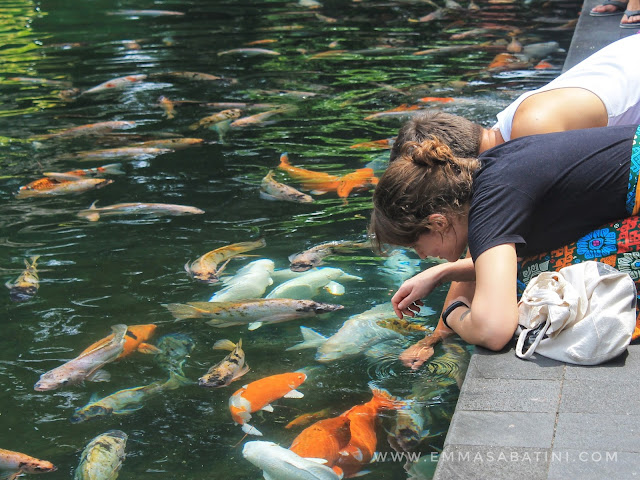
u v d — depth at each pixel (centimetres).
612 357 227
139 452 247
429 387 275
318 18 996
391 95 663
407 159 252
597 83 281
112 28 978
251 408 268
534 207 238
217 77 743
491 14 969
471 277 272
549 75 684
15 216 454
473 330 241
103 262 393
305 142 563
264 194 474
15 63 824
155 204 460
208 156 545
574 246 248
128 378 293
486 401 215
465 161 249
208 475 234
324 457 237
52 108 667
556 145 242
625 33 625
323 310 335
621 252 241
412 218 247
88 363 304
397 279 363
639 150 238
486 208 238
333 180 488
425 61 768
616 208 241
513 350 241
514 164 240
